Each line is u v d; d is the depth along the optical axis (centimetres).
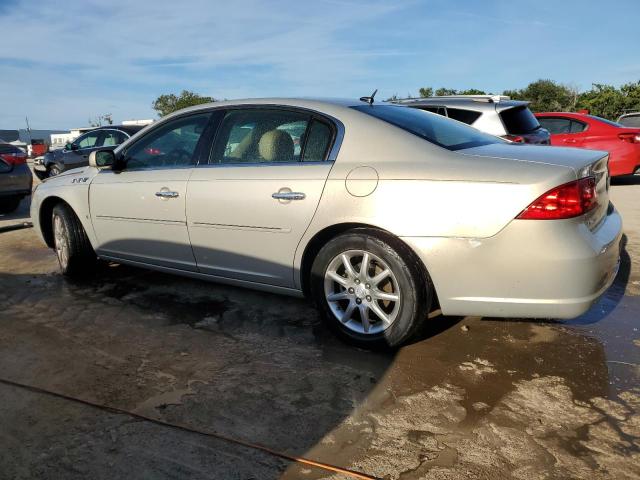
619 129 912
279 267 324
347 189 290
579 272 251
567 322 341
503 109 693
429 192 269
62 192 441
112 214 406
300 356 302
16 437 229
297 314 366
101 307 387
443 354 299
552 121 980
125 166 411
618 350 301
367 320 299
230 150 352
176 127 387
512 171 259
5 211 893
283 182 313
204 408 249
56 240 464
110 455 215
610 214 313
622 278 427
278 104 343
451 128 340
